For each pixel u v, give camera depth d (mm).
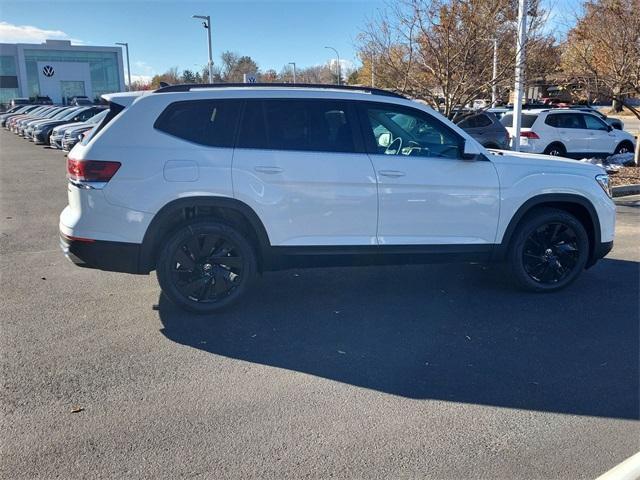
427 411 3418
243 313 5035
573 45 11891
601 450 3027
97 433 3172
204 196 4676
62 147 21484
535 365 4039
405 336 4555
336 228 4930
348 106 4973
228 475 2818
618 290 5641
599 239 5566
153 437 3133
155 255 4836
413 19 9516
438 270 6332
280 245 4875
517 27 9625
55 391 3639
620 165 14328
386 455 2980
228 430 3205
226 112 4781
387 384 3764
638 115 12664
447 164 5094
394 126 5090
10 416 3340
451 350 4293
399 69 9875
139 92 4973
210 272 4879
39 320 4855
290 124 4867
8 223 9039
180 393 3627
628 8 11398
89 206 4562
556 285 5535
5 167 17219
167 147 4637
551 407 3465
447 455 2982
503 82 9984
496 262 5434
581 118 15117
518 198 5254
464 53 9398
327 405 3488
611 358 4141
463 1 9133
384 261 5105
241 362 4086
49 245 7574
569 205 5602
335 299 5410
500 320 4879
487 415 3375
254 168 4727
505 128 14562
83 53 74375
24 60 70875
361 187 4898
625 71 11633
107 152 4551
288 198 4801
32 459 2938
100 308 5152
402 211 5016
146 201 4594
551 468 2877
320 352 4262
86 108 26188
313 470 2855
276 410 3428
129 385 3727
